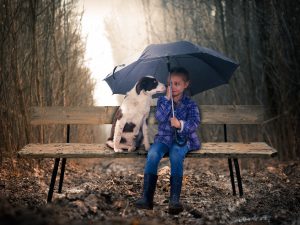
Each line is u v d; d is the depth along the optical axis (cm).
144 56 350
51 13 534
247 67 598
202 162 629
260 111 445
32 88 521
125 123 361
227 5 602
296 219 344
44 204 365
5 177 468
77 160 621
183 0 682
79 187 450
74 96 587
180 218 341
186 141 368
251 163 585
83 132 614
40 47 534
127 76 388
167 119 373
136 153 367
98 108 440
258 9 590
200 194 427
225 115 444
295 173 523
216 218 345
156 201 391
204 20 643
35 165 526
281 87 584
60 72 549
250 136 597
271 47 584
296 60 577
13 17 484
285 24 566
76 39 579
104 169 602
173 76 369
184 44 357
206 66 400
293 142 589
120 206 353
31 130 516
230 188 456
